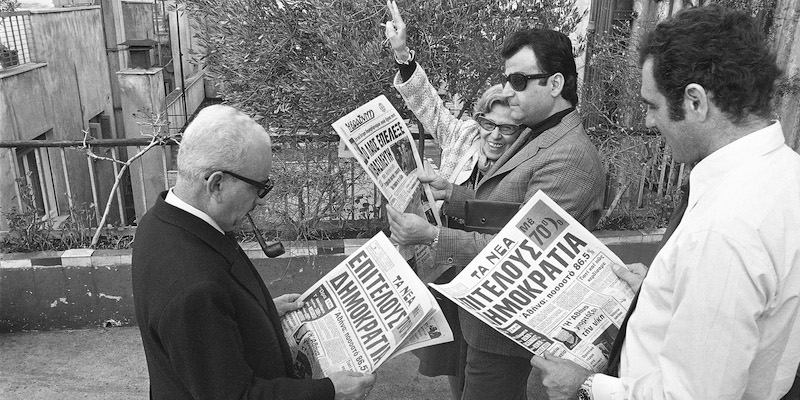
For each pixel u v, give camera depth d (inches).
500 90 95.0
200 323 55.0
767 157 48.8
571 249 75.9
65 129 458.0
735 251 46.1
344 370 67.4
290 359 68.9
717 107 49.7
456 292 73.4
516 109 85.7
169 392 59.9
